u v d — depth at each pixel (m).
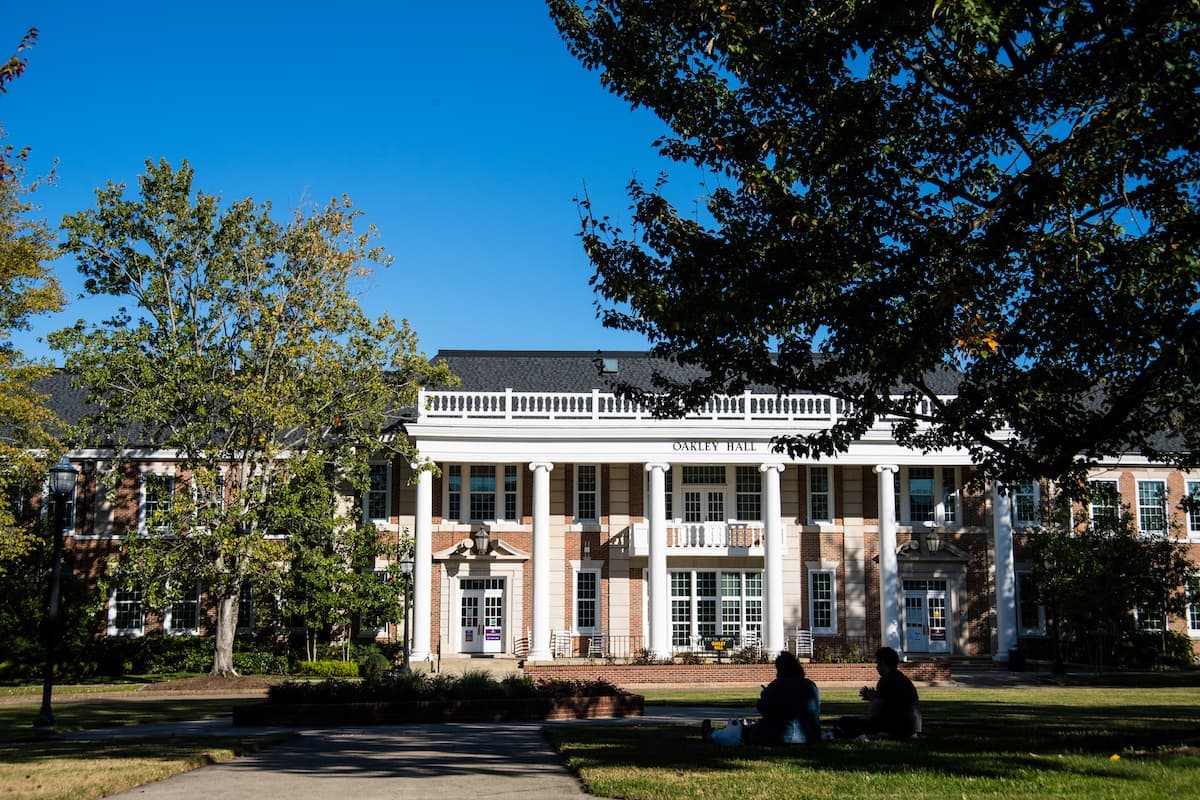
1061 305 15.78
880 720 15.48
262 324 39.16
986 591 50.12
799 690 14.85
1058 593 42.66
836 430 18.31
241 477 40.47
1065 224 16.00
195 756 14.84
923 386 17.41
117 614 47.25
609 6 16.25
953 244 15.10
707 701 28.89
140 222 38.31
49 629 21.27
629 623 48.81
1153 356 15.98
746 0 14.68
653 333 17.39
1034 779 11.26
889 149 15.27
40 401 40.47
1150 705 26.59
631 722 21.66
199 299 39.53
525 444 46.94
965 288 14.78
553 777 13.02
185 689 36.00
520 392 50.66
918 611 49.91
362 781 12.81
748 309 14.59
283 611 42.31
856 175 15.56
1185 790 10.48
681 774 12.29
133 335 37.66
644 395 18.75
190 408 39.28
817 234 15.36
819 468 50.78
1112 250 15.26
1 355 37.94
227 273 39.06
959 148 15.77
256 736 18.58
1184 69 12.95
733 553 48.56
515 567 48.94
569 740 16.78
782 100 15.62
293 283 39.78
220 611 39.47
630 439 47.03
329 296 39.84
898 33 13.87
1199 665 47.66
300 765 14.53
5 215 37.25
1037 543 44.41
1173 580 42.50
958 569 50.19
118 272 38.41
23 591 42.53
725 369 17.06
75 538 47.03
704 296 14.55
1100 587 41.16
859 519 50.31
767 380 17.16
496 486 49.66
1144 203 15.55
